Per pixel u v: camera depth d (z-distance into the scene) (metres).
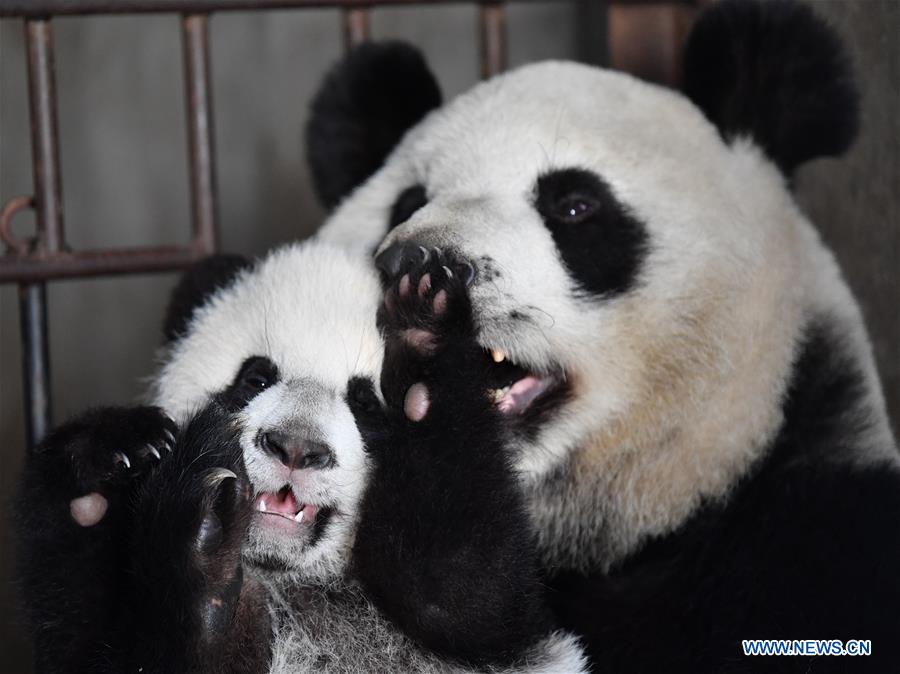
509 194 5.78
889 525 5.37
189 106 7.49
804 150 6.30
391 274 5.29
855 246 7.08
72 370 10.35
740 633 5.39
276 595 5.33
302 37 10.58
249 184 10.62
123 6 7.17
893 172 6.73
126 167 10.44
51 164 7.09
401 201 6.22
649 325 5.72
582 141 5.82
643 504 5.86
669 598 5.65
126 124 10.41
